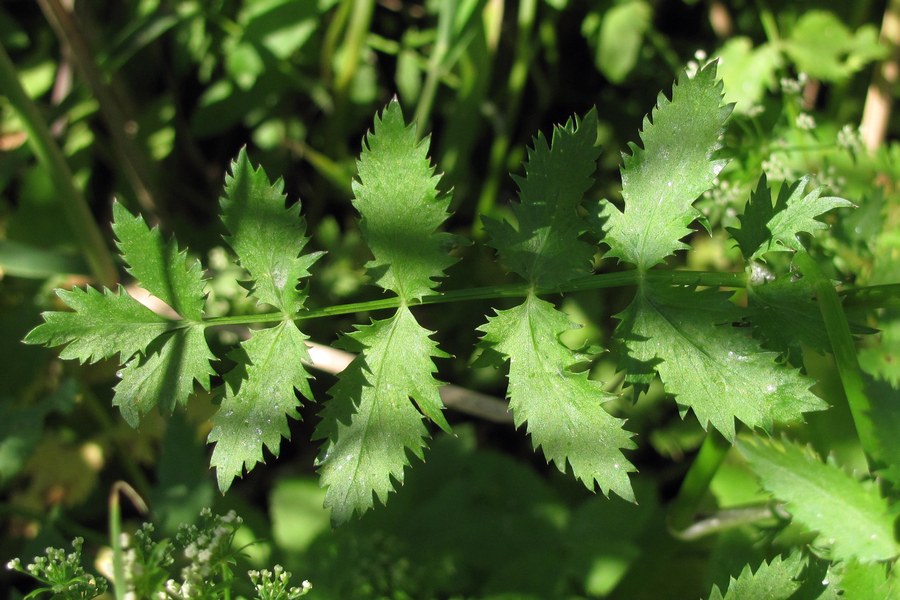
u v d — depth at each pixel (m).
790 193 0.45
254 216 0.46
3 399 0.55
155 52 0.70
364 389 0.45
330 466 0.45
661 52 0.67
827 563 0.46
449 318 0.66
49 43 0.69
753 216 0.45
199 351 0.46
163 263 0.46
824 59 0.59
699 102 0.45
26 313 0.60
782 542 0.51
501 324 0.46
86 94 0.62
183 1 0.65
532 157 0.46
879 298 0.46
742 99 0.56
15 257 0.59
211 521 0.46
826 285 0.45
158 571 0.44
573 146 0.45
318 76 0.68
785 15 0.61
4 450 0.54
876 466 0.45
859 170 0.54
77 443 0.61
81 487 0.61
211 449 0.60
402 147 0.45
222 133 0.73
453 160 0.67
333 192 0.71
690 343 0.45
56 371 0.61
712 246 0.62
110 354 0.46
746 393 0.44
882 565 0.45
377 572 0.56
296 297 0.46
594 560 0.57
